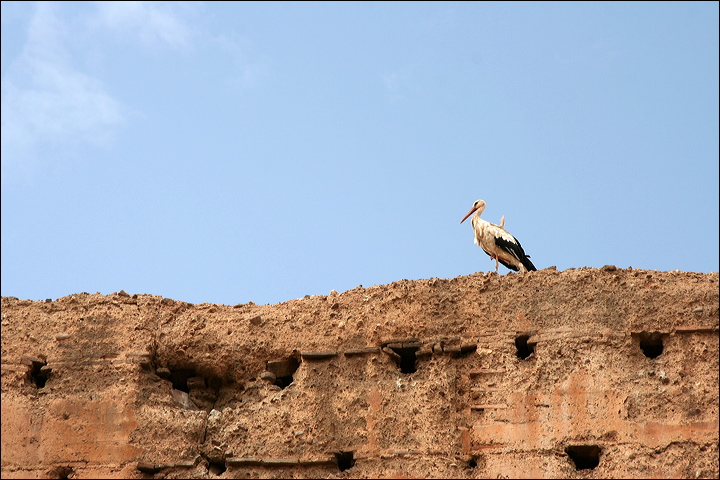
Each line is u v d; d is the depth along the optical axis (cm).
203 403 2533
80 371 2481
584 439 2283
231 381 2545
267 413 2430
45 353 2511
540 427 2309
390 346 2462
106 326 2553
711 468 2197
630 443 2255
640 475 2219
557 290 2459
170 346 2536
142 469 2364
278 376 2523
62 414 2419
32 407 2425
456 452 2330
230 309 2642
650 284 2425
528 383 2353
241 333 2552
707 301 2370
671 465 2217
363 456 2344
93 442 2389
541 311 2439
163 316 2592
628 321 2377
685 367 2312
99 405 2428
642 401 2288
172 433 2412
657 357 2342
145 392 2461
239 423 2423
